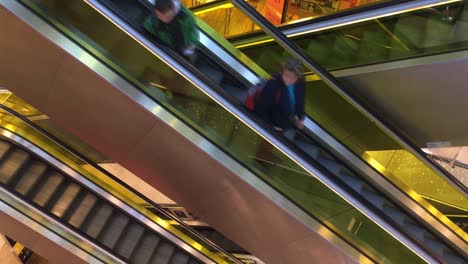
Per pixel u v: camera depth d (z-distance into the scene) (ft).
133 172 23.81
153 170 22.76
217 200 22.94
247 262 34.60
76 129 21.88
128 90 18.20
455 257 25.14
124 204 30.99
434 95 21.18
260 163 21.33
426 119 22.97
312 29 22.95
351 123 24.02
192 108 19.43
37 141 29.19
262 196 20.84
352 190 20.74
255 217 22.70
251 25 25.94
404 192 24.02
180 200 24.93
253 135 20.01
